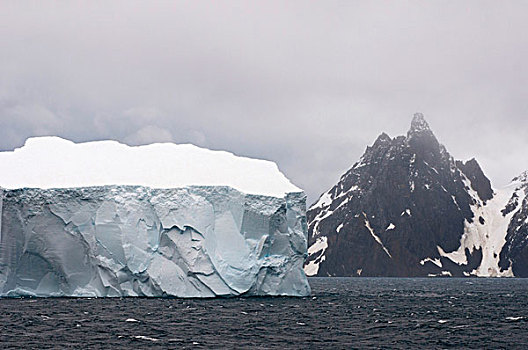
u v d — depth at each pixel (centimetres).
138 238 8244
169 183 8694
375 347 5359
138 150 9606
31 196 8138
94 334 5725
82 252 8206
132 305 7912
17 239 8156
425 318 7650
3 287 8162
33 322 6334
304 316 7344
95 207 8200
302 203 9169
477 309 9250
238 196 8619
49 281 8331
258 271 8488
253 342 5469
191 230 8306
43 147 9350
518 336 6084
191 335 5750
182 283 8288
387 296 12575
